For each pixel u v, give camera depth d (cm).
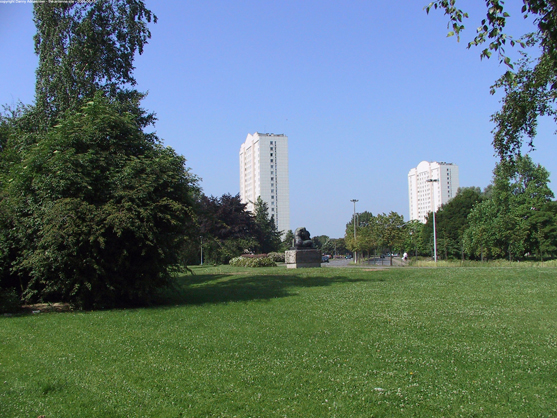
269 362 839
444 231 7500
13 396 669
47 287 1634
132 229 1526
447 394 672
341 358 866
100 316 1418
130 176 1639
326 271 3045
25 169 1670
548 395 668
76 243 1537
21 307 1733
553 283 2062
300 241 3744
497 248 4925
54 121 2556
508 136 1161
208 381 732
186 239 1758
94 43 2733
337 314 1353
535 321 1227
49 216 1502
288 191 17750
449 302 1578
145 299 1714
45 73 2645
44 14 2695
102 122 1747
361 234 6981
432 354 895
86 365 837
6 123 3047
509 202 5081
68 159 1578
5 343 1041
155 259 1686
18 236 1688
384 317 1288
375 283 2233
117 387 708
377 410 608
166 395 672
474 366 812
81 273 1606
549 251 5228
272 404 634
